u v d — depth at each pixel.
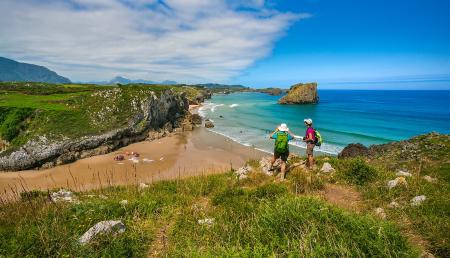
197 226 7.30
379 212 7.52
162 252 6.18
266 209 6.95
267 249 5.28
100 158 33.56
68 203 9.30
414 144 18.55
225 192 10.33
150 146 39.59
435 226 6.18
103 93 51.84
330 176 11.09
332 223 5.98
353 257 4.89
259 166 14.44
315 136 12.68
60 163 31.55
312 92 113.00
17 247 5.95
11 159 29.64
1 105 45.09
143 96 49.84
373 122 59.94
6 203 10.23
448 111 80.94
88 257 5.67
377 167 12.52
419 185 9.17
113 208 8.50
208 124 56.44
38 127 38.75
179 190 12.34
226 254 5.18
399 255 4.93
